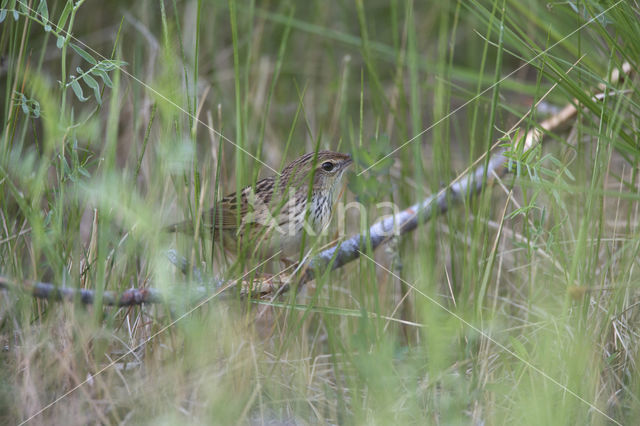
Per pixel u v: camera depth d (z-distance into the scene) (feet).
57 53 41.24
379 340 22.18
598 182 25.35
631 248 26.94
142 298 22.62
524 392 21.20
